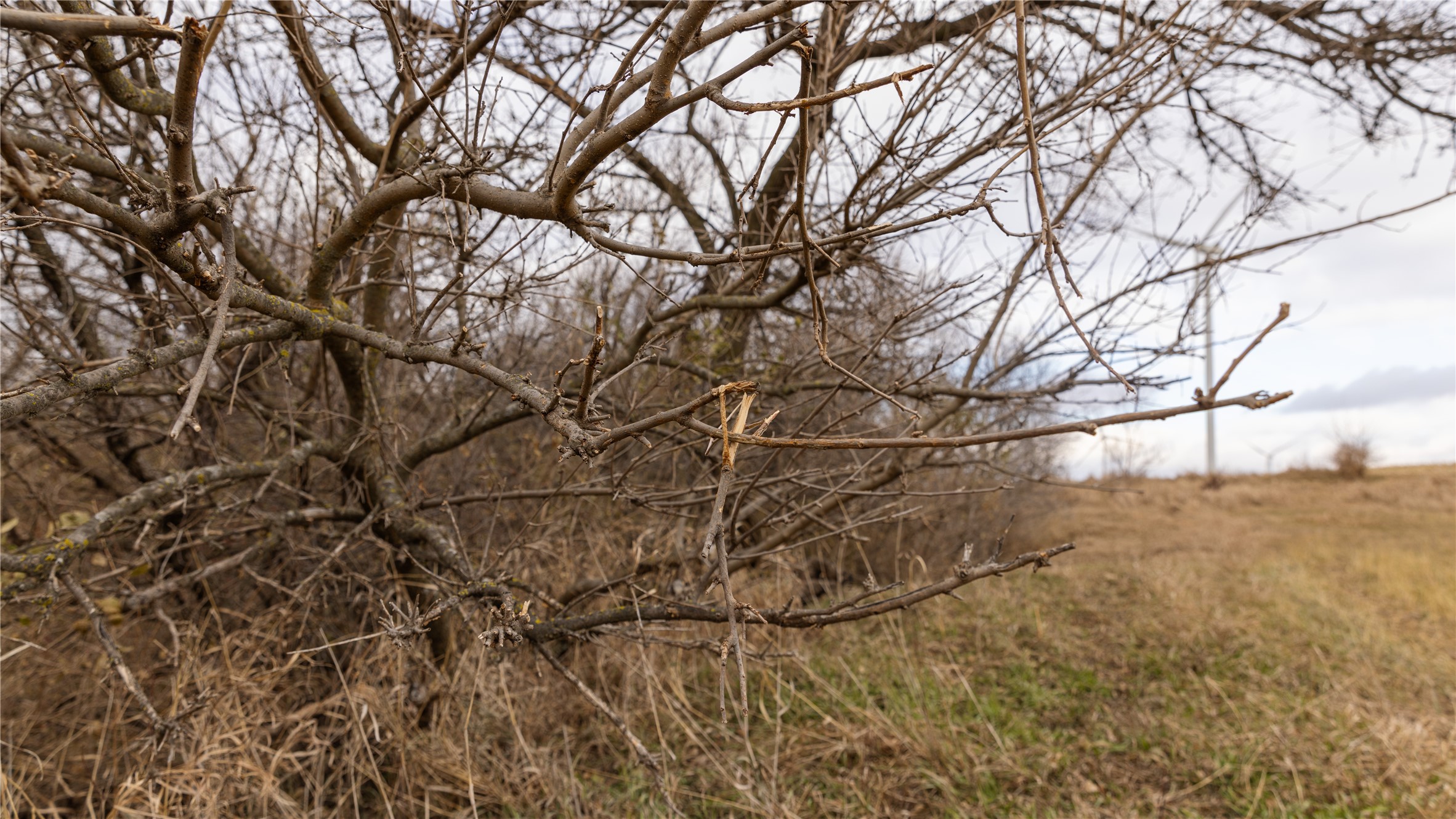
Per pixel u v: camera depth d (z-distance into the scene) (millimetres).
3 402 1467
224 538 3455
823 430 2828
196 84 1312
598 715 4328
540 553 3822
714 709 4602
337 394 4164
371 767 3422
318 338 2176
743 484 3035
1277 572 8680
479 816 3539
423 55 2564
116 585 3553
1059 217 2930
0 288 2932
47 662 3455
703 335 4031
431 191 2051
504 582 2738
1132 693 5195
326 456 3414
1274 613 6941
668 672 4461
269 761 3361
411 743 3533
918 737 4277
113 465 4309
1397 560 9359
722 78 1370
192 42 1240
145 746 3039
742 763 4086
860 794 3848
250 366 3789
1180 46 3393
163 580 3227
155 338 3215
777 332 4215
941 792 3973
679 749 4262
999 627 6262
